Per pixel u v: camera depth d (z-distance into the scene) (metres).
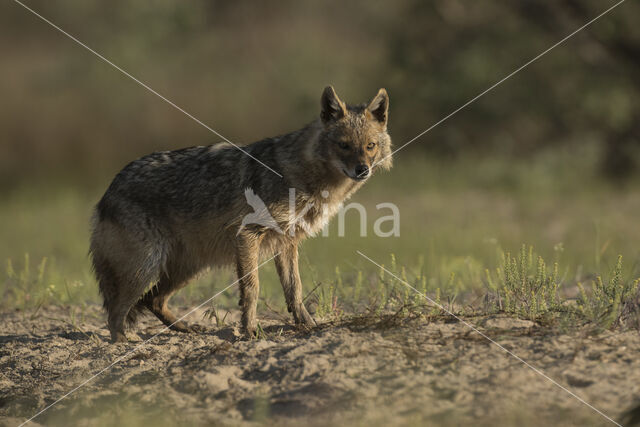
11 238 21.88
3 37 43.91
